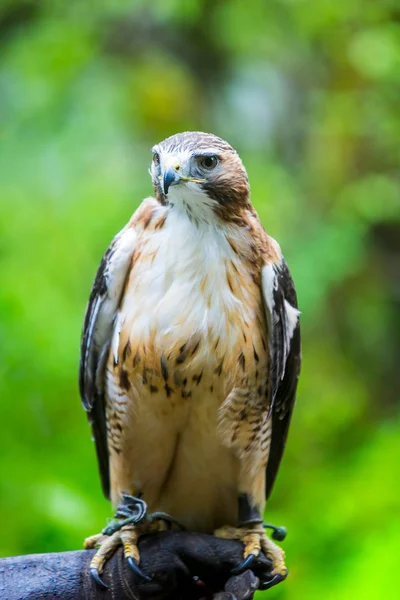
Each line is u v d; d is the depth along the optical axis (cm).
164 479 785
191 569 690
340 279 1538
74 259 1280
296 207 1573
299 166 1688
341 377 1614
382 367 1680
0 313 1112
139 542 690
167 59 1673
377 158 1620
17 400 1111
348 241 1503
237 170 709
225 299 698
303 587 1062
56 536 966
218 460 754
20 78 1616
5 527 994
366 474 1198
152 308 698
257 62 1700
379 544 1052
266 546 738
